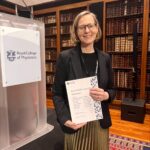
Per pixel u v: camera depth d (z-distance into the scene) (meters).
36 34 0.67
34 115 0.73
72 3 3.98
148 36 3.24
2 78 0.57
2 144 0.62
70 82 0.93
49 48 4.52
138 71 3.40
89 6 3.65
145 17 3.14
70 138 0.98
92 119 0.96
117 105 3.68
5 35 0.57
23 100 0.66
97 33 1.10
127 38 3.42
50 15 4.40
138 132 2.73
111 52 3.63
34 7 4.44
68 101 0.97
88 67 1.05
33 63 0.67
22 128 0.68
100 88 0.99
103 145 1.08
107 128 1.10
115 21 3.53
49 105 3.91
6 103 0.60
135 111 3.05
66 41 4.21
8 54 0.58
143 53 3.25
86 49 1.07
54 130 0.96
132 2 3.29
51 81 4.48
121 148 2.30
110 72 1.13
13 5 4.21
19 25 0.61
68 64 1.03
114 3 3.48
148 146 2.33
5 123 0.62
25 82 0.65
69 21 4.07
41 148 0.81
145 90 3.37
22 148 0.79
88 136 1.04
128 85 3.51
